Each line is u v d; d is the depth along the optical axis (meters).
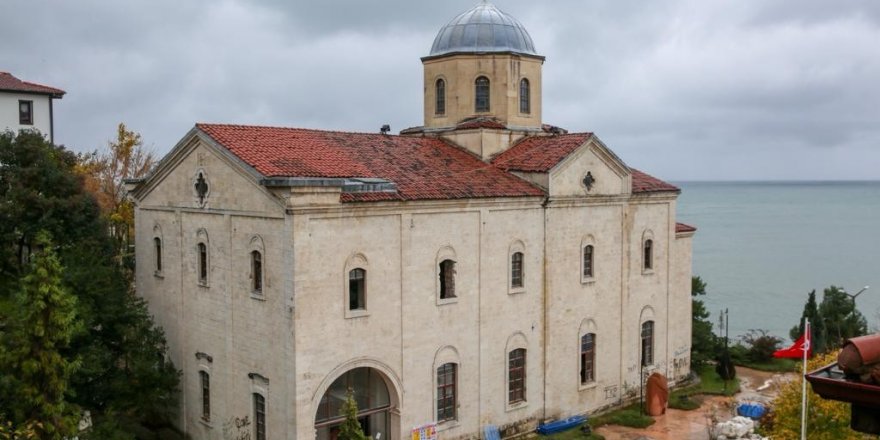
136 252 40.38
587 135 40.34
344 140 37.50
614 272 42.66
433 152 40.12
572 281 40.22
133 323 35.41
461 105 44.22
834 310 56.81
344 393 32.75
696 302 55.28
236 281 32.75
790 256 148.38
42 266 24.55
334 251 30.55
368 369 33.53
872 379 9.23
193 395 36.09
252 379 32.06
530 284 38.19
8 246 40.88
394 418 33.38
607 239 42.12
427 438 34.06
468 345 35.69
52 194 40.97
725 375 48.47
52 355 24.52
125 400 33.84
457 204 34.56
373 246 31.83
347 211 30.77
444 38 45.34
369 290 31.78
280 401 30.56
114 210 62.94
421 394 33.97
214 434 34.69
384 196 31.81
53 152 45.84
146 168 66.94
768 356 54.44
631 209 43.56
